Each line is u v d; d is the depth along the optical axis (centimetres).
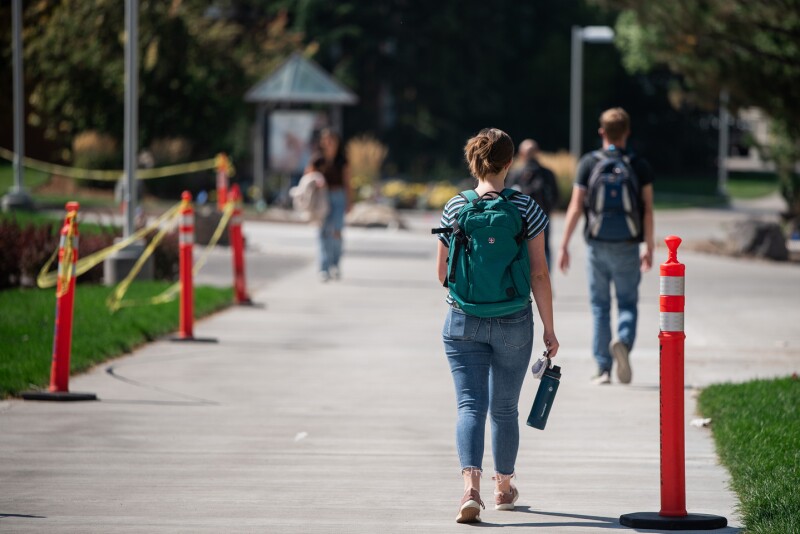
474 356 1627
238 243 4019
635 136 18425
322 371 2875
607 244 2642
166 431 2211
